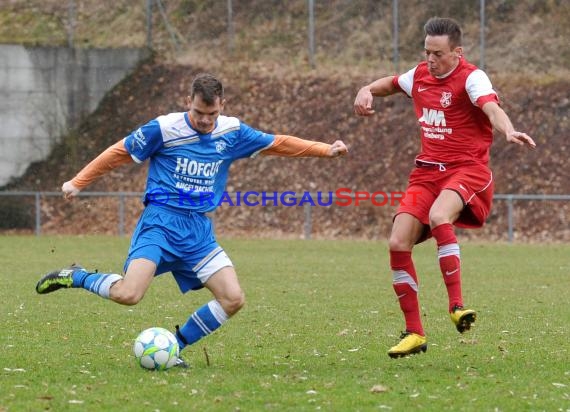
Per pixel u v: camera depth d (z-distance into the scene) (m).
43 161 84.31
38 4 98.62
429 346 25.06
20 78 84.25
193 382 19.08
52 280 21.09
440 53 21.50
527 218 73.06
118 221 79.69
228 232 77.25
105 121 85.75
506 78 84.25
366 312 32.72
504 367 21.48
